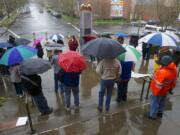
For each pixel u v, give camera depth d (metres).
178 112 5.95
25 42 9.63
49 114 6.00
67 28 43.44
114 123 5.45
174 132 5.09
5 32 36.03
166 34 7.28
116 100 6.66
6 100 7.00
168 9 28.14
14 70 6.66
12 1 65.50
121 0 59.12
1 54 7.98
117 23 55.22
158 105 5.51
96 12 59.81
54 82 8.04
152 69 10.19
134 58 5.84
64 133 5.08
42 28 42.84
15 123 5.54
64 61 5.54
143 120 5.55
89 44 5.45
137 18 55.41
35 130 5.20
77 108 6.27
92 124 5.42
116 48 5.23
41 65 5.46
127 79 6.30
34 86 5.55
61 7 80.81
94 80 8.66
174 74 5.20
